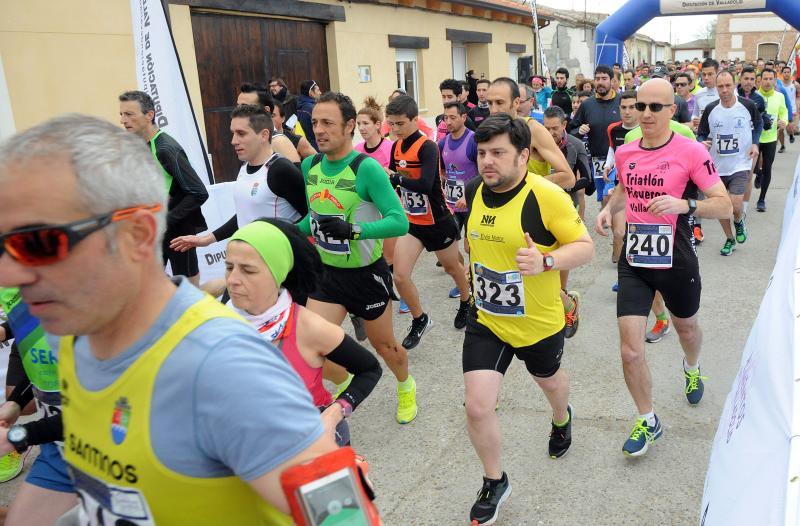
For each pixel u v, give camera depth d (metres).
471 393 2.82
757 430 1.48
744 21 46.75
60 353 1.23
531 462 3.39
